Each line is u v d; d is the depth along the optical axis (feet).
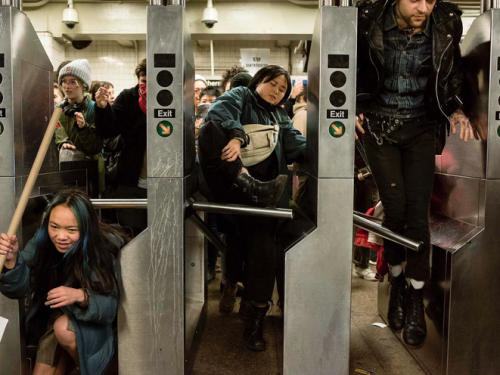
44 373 5.98
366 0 6.64
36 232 6.18
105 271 5.83
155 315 6.22
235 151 7.18
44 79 7.22
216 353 7.96
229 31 17.19
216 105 7.77
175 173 6.05
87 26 20.30
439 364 6.80
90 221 5.74
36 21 20.51
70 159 10.20
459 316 6.49
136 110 9.19
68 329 5.75
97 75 27.84
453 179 7.63
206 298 9.72
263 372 7.30
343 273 6.27
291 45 27.27
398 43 6.66
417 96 6.84
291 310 6.31
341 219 6.19
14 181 6.21
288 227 7.38
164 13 5.90
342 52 5.97
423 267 6.86
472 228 6.73
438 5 6.62
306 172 7.07
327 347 6.37
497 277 6.53
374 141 7.01
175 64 5.93
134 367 6.30
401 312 7.57
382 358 7.91
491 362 6.61
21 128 6.40
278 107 8.68
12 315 6.29
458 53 6.82
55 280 6.06
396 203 6.85
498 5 6.49
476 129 6.72
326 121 6.04
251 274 7.94
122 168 9.38
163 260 6.15
